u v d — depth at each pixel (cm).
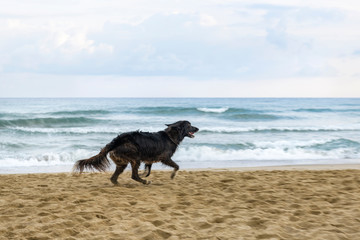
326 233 466
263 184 834
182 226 502
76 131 2317
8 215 553
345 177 941
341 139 2025
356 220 523
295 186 798
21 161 1419
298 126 2942
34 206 615
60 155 1515
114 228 486
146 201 655
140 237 455
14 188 809
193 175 1002
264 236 457
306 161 1466
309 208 600
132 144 812
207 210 591
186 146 1775
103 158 813
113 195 703
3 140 1972
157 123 2928
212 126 2922
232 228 492
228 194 718
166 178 950
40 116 3388
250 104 7025
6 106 5394
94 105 5803
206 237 457
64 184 868
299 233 470
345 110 4809
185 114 3825
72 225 503
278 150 1688
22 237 455
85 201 651
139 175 876
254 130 2531
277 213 575
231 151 1639
